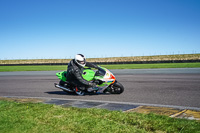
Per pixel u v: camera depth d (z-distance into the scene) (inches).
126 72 612.1
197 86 290.4
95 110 151.9
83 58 234.7
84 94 258.7
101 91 249.0
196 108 166.9
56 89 311.7
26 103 183.0
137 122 121.9
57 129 111.7
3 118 133.1
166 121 122.9
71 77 245.8
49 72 740.7
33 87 339.6
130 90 275.4
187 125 114.7
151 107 167.0
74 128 112.9
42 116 137.1
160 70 652.1
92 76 243.4
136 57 2837.1
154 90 269.1
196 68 700.0
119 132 106.5
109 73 243.6
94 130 109.2
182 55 2554.1
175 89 271.4
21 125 118.5
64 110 153.9
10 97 239.5
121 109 162.7
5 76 610.5
